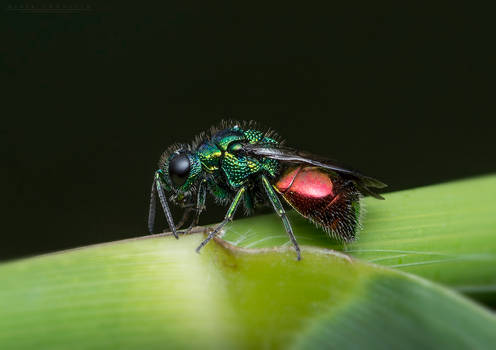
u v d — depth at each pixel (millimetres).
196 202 46
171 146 46
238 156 45
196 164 45
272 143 46
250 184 46
